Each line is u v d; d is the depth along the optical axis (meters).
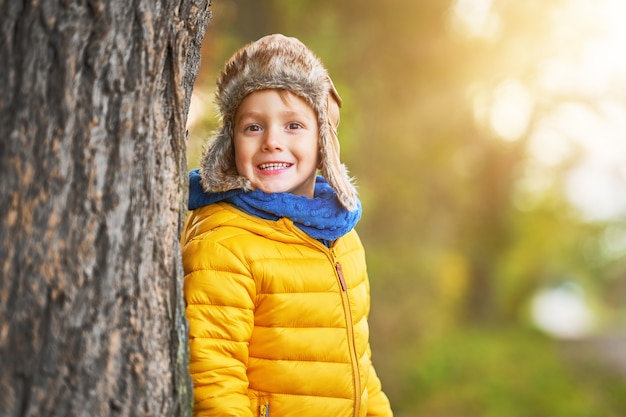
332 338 1.90
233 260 1.79
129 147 1.42
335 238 1.95
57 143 1.34
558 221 25.66
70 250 1.36
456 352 11.01
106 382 1.40
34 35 1.33
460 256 15.29
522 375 10.91
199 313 1.74
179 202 1.58
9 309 1.31
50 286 1.34
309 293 1.88
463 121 13.01
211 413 1.69
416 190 11.21
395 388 8.90
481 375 10.30
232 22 7.40
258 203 1.87
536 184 20.64
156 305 1.50
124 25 1.39
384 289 9.51
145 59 1.43
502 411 9.06
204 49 5.86
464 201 14.68
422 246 11.20
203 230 1.86
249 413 1.75
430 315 10.80
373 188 9.45
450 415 8.59
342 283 1.93
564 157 17.94
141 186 1.46
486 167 16.02
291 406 1.84
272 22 8.03
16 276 1.31
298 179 1.91
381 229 10.25
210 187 1.88
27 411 1.32
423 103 11.69
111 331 1.41
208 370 1.70
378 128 10.30
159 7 1.45
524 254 22.28
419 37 10.97
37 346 1.33
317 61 1.92
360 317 2.05
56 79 1.34
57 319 1.35
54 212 1.34
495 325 17.16
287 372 1.83
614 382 12.02
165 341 1.53
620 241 41.94
